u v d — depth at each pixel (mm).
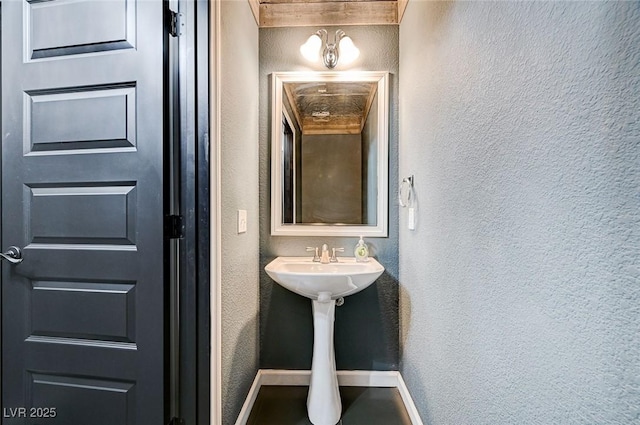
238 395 1599
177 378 1266
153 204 1196
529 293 708
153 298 1196
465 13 1045
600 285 521
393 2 2047
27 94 1264
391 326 2041
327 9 2068
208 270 1267
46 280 1258
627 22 474
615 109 493
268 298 2068
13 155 1271
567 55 592
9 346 1278
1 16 1278
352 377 2043
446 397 1197
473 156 986
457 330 1099
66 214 1240
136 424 1206
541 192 668
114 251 1218
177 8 1273
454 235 1132
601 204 519
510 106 785
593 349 533
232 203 1519
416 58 1643
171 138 1248
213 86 1286
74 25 1232
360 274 1585
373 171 2076
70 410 1244
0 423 1273
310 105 2102
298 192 2104
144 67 1199
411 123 1739
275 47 2074
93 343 1236
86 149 1235
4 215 1278
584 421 550
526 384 716
